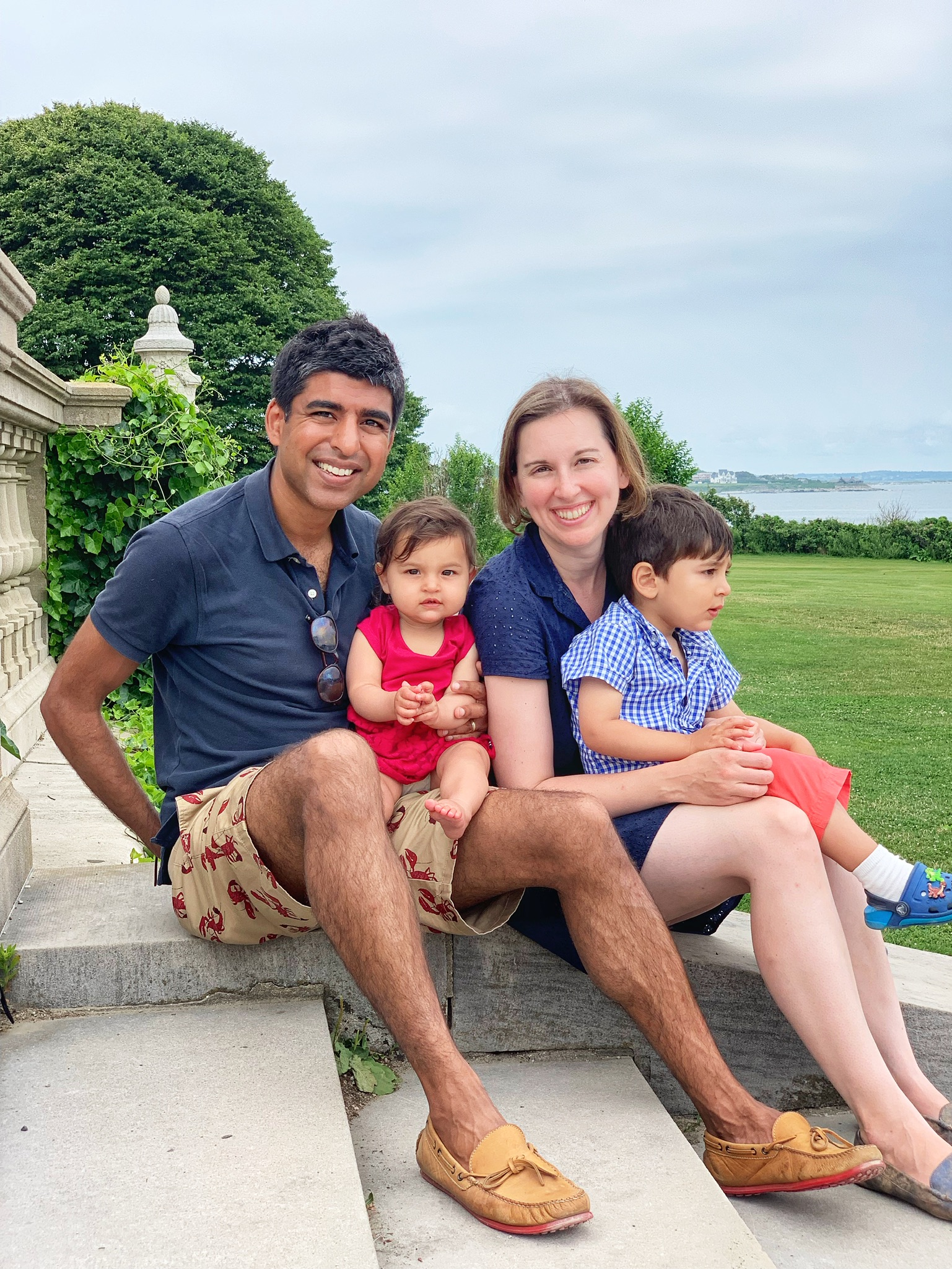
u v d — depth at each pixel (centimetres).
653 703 270
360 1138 231
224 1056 233
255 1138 200
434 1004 204
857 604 1908
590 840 224
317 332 258
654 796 251
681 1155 220
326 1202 181
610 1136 228
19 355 497
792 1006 237
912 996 291
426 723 256
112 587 259
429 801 229
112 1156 193
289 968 266
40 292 3025
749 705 914
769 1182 219
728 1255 186
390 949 203
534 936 270
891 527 3666
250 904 248
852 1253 216
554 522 270
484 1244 188
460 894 249
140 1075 224
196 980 262
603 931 226
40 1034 244
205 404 1909
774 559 3591
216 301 3141
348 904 204
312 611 267
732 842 239
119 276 3066
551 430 267
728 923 316
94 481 694
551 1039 277
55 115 3316
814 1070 285
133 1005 259
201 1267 164
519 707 264
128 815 288
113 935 263
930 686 1020
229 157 3394
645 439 2605
